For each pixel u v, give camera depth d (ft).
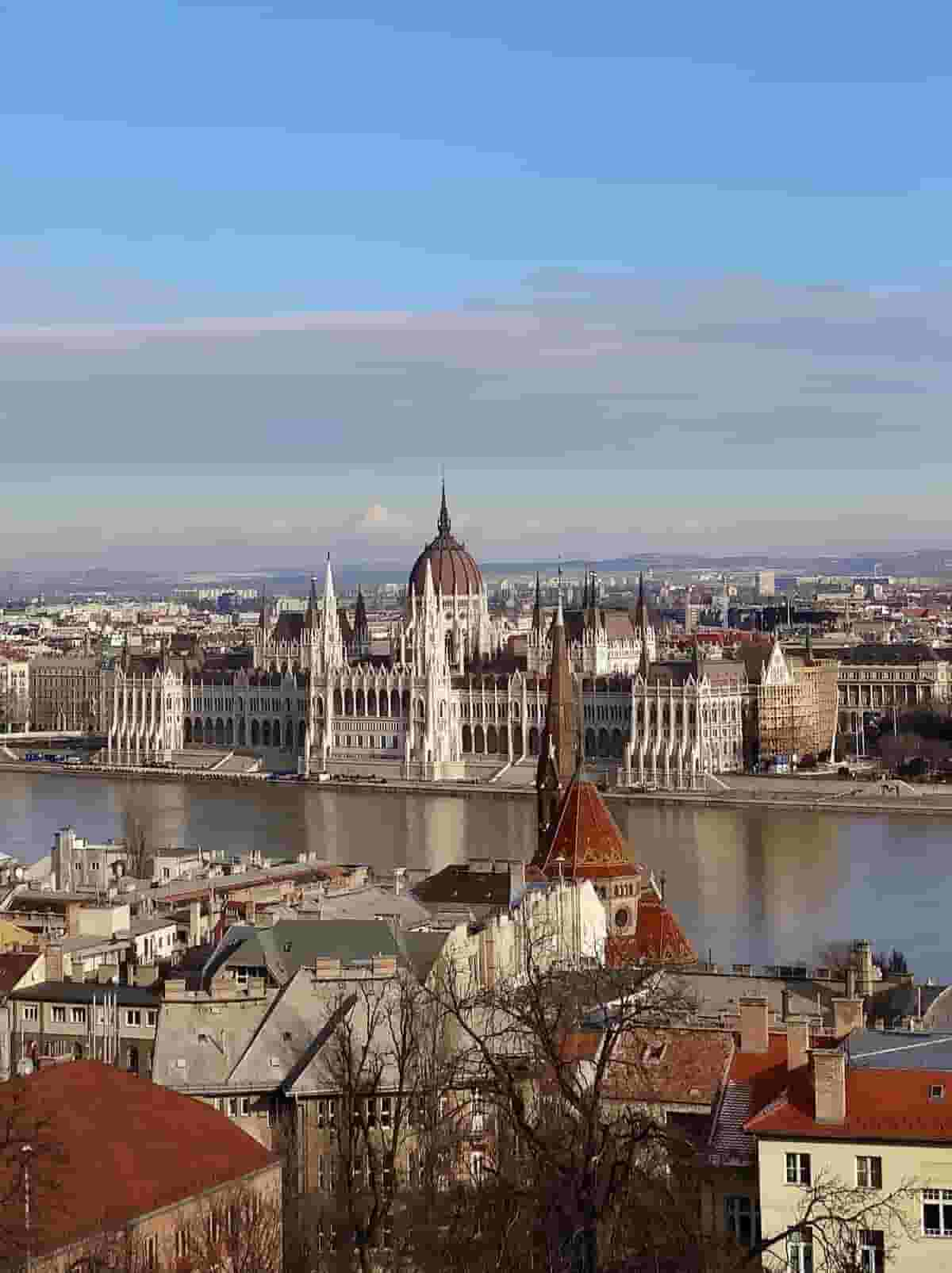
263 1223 540.93
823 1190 498.28
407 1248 536.83
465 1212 523.70
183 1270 514.68
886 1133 520.01
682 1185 526.98
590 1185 471.21
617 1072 587.68
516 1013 634.02
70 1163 522.06
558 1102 552.00
